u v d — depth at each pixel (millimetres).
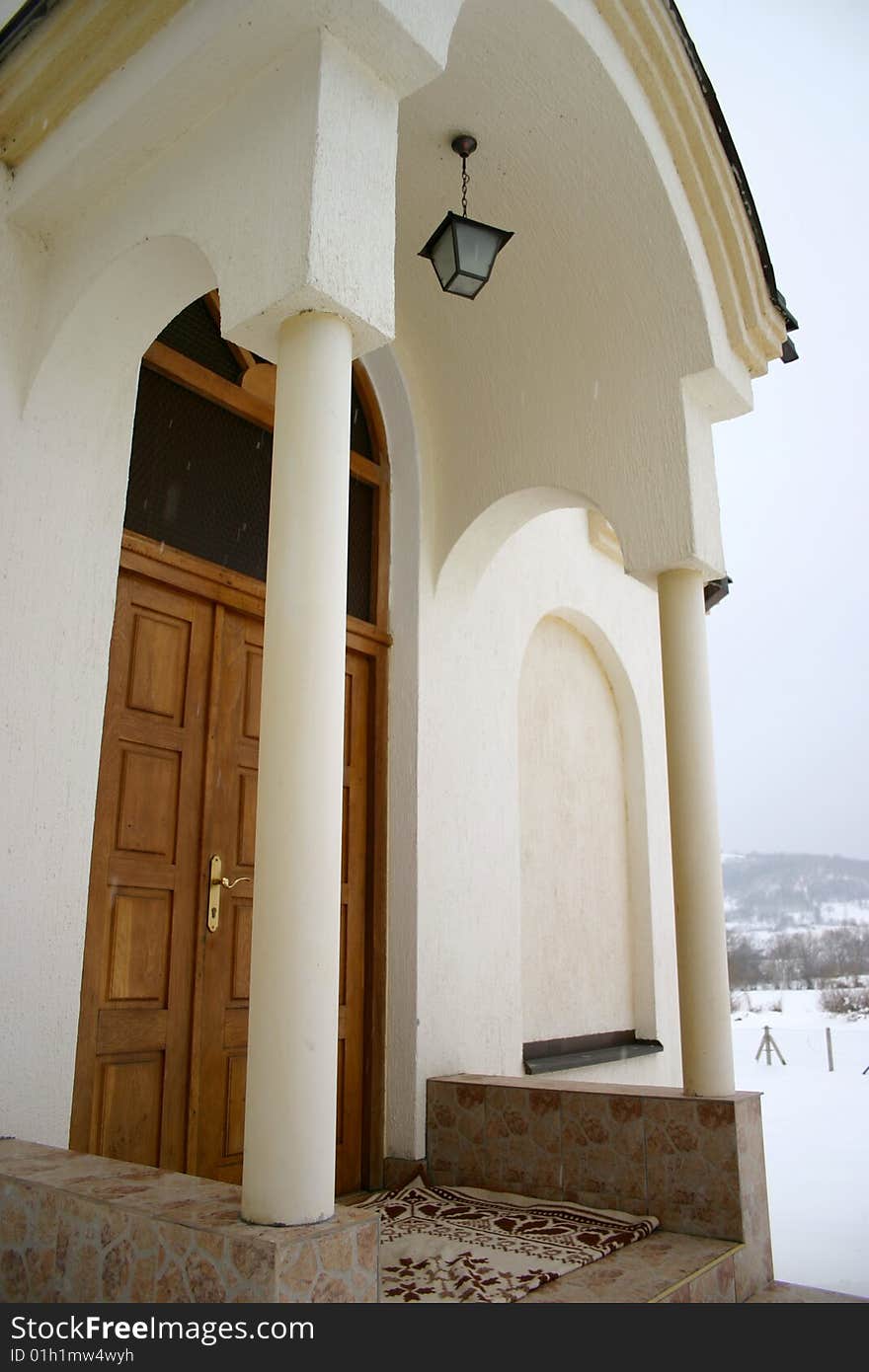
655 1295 3021
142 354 3633
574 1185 4164
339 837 2307
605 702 7547
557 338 4770
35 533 3311
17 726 3160
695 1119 3887
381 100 2764
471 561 5422
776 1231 4992
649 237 4262
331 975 2203
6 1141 2867
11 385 3355
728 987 4109
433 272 4871
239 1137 4086
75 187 3309
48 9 3070
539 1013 6246
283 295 2482
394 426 5426
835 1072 16234
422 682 5141
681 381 4402
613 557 7539
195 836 4082
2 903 3033
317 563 2389
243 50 2715
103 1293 2158
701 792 4215
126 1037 3676
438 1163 4590
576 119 3943
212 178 2875
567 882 6738
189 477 4281
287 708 2303
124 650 3916
